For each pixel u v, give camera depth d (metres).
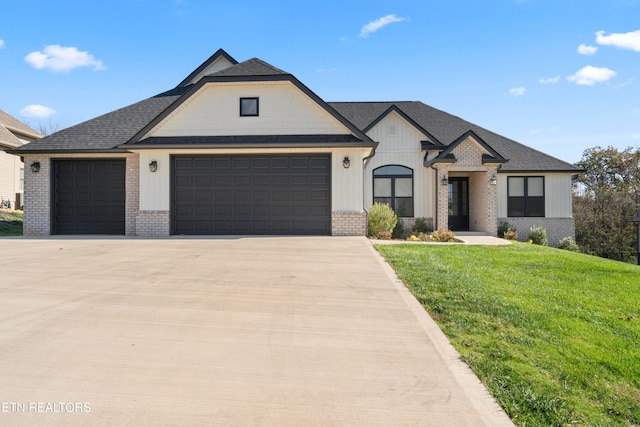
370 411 2.80
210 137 13.91
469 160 15.99
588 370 3.65
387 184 17.11
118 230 14.39
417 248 10.55
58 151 14.06
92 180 14.53
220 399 2.93
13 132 27.62
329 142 13.18
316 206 13.46
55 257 8.91
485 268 7.97
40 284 6.32
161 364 3.49
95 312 4.89
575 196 29.69
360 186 13.35
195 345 3.92
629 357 3.93
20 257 8.90
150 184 13.64
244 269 7.62
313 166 13.47
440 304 5.37
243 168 13.59
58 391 3.01
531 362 3.74
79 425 2.60
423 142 17.06
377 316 4.87
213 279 6.76
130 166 14.12
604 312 5.27
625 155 33.69
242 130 13.95
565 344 4.20
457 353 3.84
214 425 2.62
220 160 13.65
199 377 3.26
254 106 14.00
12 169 25.33
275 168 13.55
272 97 13.95
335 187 13.35
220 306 5.21
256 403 2.89
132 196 14.12
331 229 13.29
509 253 9.93
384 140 17.16
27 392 2.99
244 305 5.26
